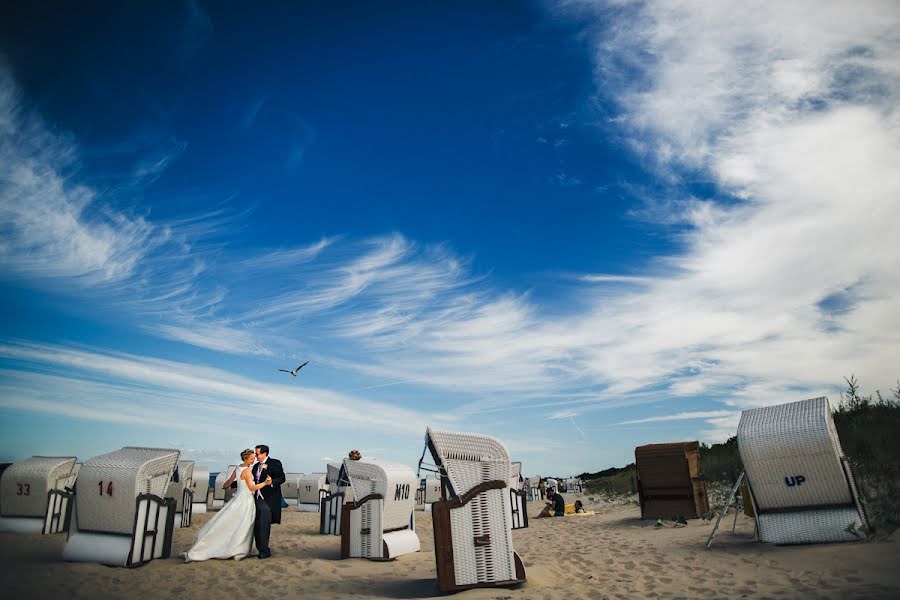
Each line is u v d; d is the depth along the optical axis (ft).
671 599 19.35
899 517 26.58
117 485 28.50
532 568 24.84
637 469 46.32
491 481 21.94
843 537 25.29
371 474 31.78
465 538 21.52
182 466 48.21
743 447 27.40
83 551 28.32
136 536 28.07
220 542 30.30
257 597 21.97
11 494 40.47
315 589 23.25
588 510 68.03
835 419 49.73
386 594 21.85
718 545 29.07
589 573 24.66
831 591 18.34
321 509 45.42
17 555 30.53
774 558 24.13
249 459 31.86
